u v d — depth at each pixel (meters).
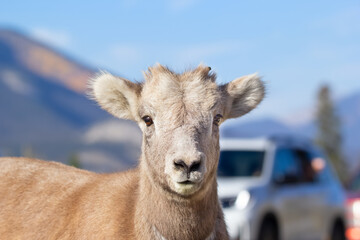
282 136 15.90
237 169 14.72
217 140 6.83
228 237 7.14
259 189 13.95
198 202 6.61
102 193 7.30
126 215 6.96
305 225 15.19
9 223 7.57
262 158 14.85
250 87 7.49
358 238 16.39
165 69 7.01
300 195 15.07
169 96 6.68
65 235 7.12
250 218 13.40
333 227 16.55
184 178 6.14
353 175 17.75
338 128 78.38
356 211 16.53
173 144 6.34
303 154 16.25
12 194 7.80
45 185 7.77
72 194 7.53
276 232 14.20
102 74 7.44
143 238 6.78
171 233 6.71
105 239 6.85
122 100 7.44
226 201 13.57
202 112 6.63
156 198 6.73
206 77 6.94
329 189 16.48
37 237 7.32
